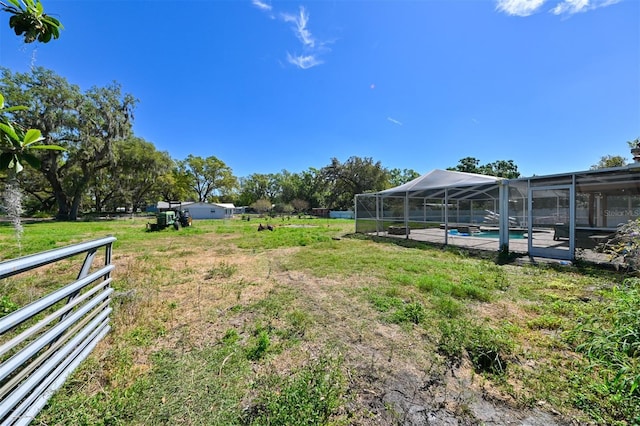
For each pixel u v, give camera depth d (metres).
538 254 6.82
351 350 2.54
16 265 1.37
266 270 5.81
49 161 21.78
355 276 5.18
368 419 1.71
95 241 2.47
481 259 6.79
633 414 1.64
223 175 49.53
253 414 1.74
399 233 12.57
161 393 1.93
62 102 19.47
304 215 39.09
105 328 2.79
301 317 3.27
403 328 2.99
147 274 5.40
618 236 2.91
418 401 1.87
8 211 1.65
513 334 2.77
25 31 1.39
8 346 1.39
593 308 3.26
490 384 2.04
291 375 2.16
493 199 14.68
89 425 1.62
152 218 28.92
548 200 11.66
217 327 3.06
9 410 1.41
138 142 27.08
